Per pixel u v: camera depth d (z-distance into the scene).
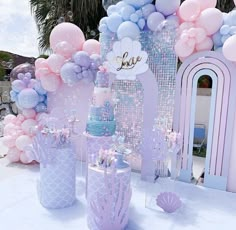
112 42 4.26
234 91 3.56
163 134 3.42
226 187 3.75
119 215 2.60
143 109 4.06
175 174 3.36
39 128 3.37
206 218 2.98
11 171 4.30
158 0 3.75
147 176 3.76
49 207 3.09
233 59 3.39
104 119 3.32
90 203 2.65
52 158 3.01
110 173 2.54
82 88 4.62
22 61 7.23
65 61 4.41
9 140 4.55
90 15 6.84
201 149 5.73
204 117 6.13
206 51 3.69
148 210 3.13
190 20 3.74
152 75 3.95
